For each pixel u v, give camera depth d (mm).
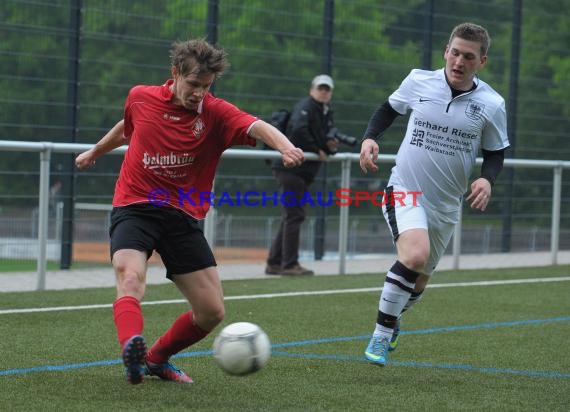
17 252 33156
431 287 28812
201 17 33812
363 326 21766
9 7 30375
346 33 37125
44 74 31047
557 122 42375
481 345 19766
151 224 14469
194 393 14742
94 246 33125
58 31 31156
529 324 22609
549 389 15773
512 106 41281
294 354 18266
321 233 36281
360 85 37469
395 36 38156
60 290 25922
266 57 35375
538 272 33469
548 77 42219
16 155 31453
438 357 18375
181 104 14453
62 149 25703
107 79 32188
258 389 15164
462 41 16641
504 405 14523
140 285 13844
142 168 14516
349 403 14406
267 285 28125
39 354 17531
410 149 17203
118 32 32312
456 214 17547
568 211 42406
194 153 14547
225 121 14516
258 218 35281
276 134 14164
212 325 15102
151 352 15422
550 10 42188
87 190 32094
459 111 16938
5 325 20484
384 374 16641
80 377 15672
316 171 30484
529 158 41750
